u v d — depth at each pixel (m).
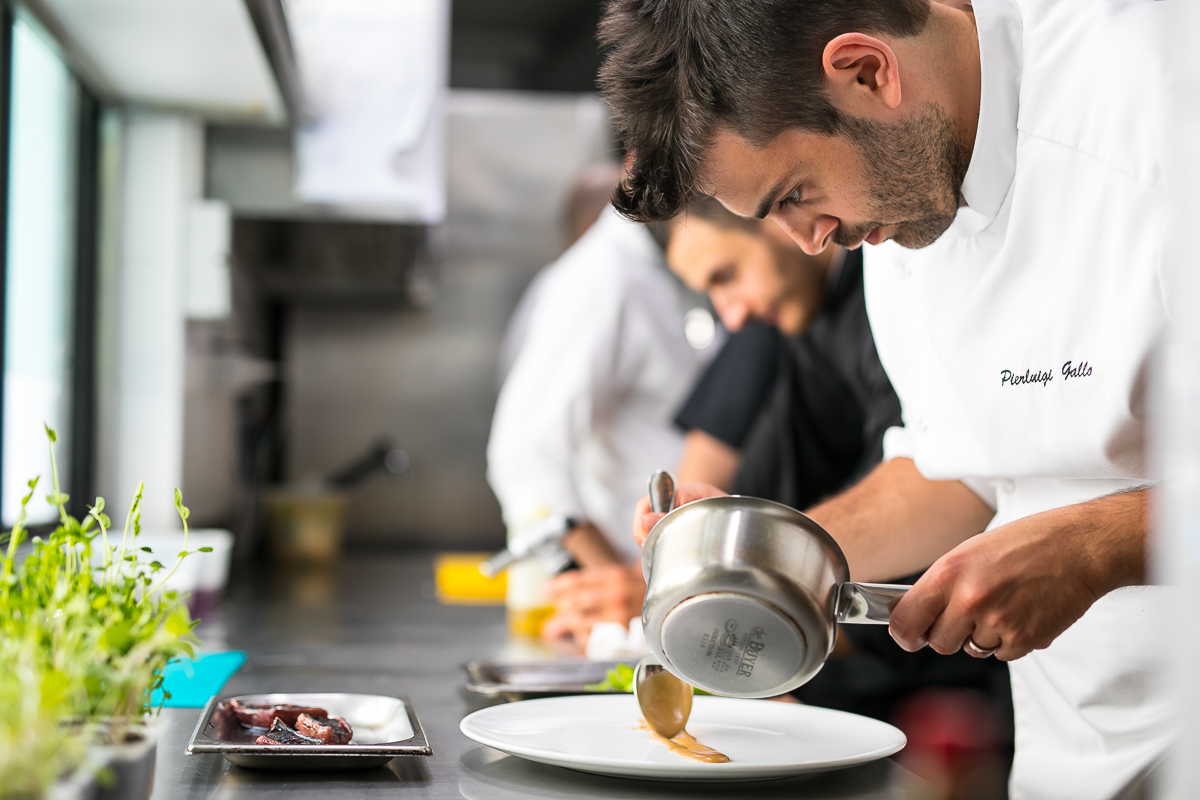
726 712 1.04
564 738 0.91
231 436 2.88
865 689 1.66
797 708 1.06
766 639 0.76
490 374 3.70
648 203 0.96
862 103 0.92
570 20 4.24
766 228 1.73
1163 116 0.95
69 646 0.68
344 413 3.67
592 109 3.61
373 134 2.32
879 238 1.04
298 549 3.05
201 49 1.87
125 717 0.69
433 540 3.69
